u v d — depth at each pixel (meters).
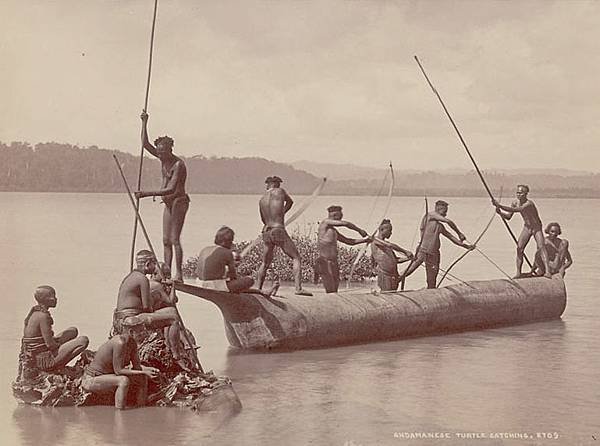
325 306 10.12
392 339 10.66
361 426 6.48
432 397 7.57
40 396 7.32
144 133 8.91
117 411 7.02
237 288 9.45
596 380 8.32
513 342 10.45
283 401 7.38
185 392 7.35
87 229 25.97
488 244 24.11
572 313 12.98
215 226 24.84
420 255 11.83
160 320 7.67
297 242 15.95
